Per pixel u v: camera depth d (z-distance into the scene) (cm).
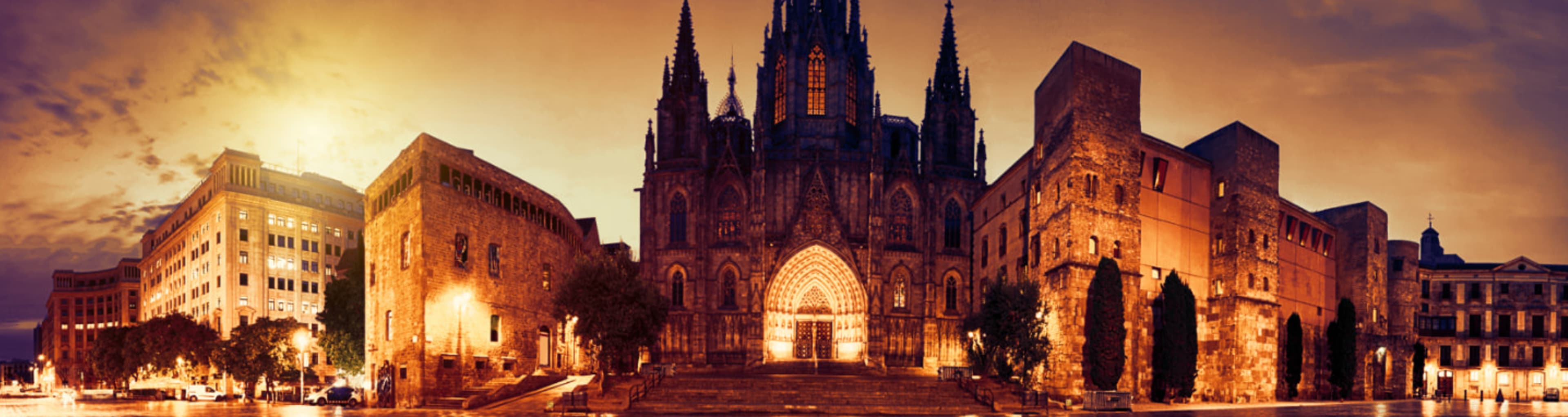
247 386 7669
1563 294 9912
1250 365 6047
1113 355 5175
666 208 8438
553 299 5725
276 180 11950
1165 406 5316
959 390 5075
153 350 8475
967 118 9031
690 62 9025
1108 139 5622
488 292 5456
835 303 8281
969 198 8588
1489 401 8856
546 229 6494
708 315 8175
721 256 8269
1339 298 7931
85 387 14012
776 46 9050
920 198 8425
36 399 7731
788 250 8088
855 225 8344
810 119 8650
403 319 5022
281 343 7494
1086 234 5434
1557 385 9669
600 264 5728
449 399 4731
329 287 7394
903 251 8250
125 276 15925
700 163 8450
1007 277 6869
